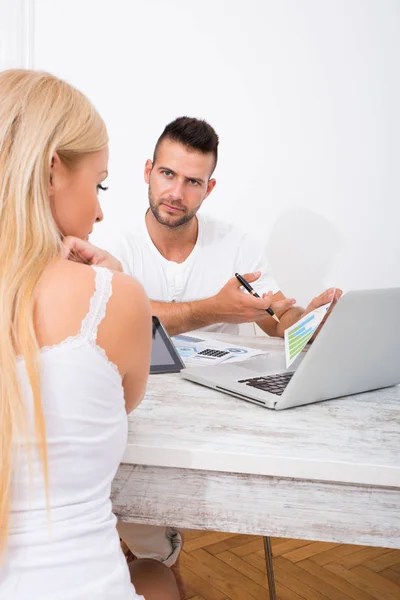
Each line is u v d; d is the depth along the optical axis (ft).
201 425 3.49
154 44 9.61
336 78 9.59
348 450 3.20
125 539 4.69
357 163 9.75
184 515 3.23
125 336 2.81
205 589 6.45
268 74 9.61
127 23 9.58
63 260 2.79
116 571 2.68
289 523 3.15
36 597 2.48
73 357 2.65
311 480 3.12
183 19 9.54
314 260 9.95
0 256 2.66
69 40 9.66
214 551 7.20
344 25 9.49
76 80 9.73
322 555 7.23
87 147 2.93
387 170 9.76
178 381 4.41
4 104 2.76
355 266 9.95
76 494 2.68
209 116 9.73
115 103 9.75
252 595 6.38
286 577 6.75
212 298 5.96
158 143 7.28
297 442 3.29
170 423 3.51
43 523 2.57
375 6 9.44
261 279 8.09
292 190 9.81
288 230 9.90
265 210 9.88
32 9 9.57
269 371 4.58
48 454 2.60
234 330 7.80
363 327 3.75
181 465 3.15
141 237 7.79
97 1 9.55
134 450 3.18
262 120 9.70
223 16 9.52
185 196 7.27
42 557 2.52
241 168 9.82
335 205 9.83
